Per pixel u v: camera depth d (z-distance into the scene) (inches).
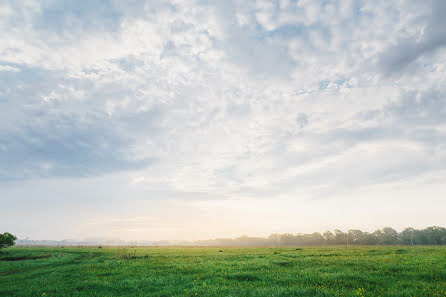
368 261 868.6
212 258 1190.9
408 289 480.1
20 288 609.3
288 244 6013.8
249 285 567.5
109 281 649.0
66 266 1013.8
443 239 4392.2
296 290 494.9
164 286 582.9
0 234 1592.0
